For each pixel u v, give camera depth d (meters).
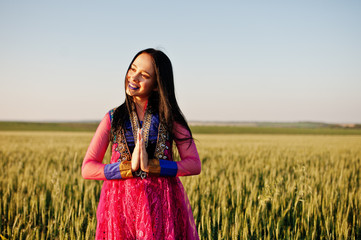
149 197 1.62
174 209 1.69
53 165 8.74
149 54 1.75
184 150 1.77
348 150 16.88
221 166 8.60
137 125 1.77
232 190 5.29
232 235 3.43
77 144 18.30
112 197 1.66
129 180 1.65
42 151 13.05
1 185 6.04
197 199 4.67
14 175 6.88
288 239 3.55
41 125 78.81
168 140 1.76
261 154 13.15
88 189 5.11
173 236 1.61
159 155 1.72
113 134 1.77
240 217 3.92
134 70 1.75
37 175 6.53
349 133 69.38
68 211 4.09
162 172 1.63
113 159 1.75
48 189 5.50
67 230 3.72
